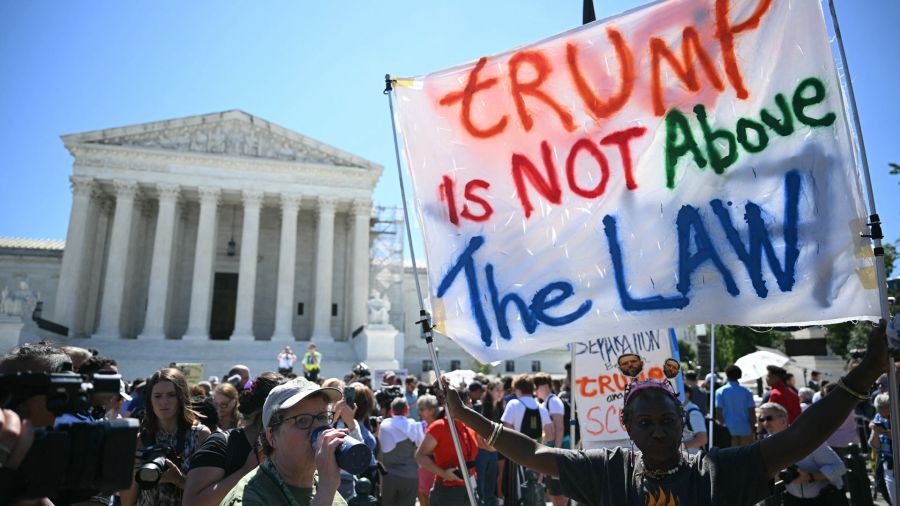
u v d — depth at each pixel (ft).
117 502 20.99
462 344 15.99
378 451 33.04
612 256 15.81
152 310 165.89
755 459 11.16
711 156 15.75
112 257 167.12
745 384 97.60
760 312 14.47
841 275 14.11
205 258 172.65
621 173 16.26
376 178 189.88
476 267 16.44
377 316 159.33
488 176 16.99
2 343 132.67
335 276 194.70
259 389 17.38
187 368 66.54
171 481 18.63
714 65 16.21
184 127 181.88
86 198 169.68
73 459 8.66
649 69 16.67
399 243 213.25
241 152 183.32
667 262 15.44
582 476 12.14
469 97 17.54
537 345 15.65
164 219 173.17
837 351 107.14
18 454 8.07
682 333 175.83
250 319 170.81
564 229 16.31
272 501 11.48
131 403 31.68
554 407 37.88
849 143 14.70
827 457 25.36
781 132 15.29
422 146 17.46
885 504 39.96
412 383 60.23
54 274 195.52
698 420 30.01
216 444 16.99
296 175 183.83
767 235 14.85
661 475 11.53
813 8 15.46
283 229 179.42
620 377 22.90
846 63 14.44
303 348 168.55
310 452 11.76
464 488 28.68
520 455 12.88
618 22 17.12
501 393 50.39
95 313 175.73
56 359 12.44
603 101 16.80
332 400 12.48
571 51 17.29
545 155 16.84
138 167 174.40
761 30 15.96
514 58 17.60
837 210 14.49
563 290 15.87
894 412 11.23
